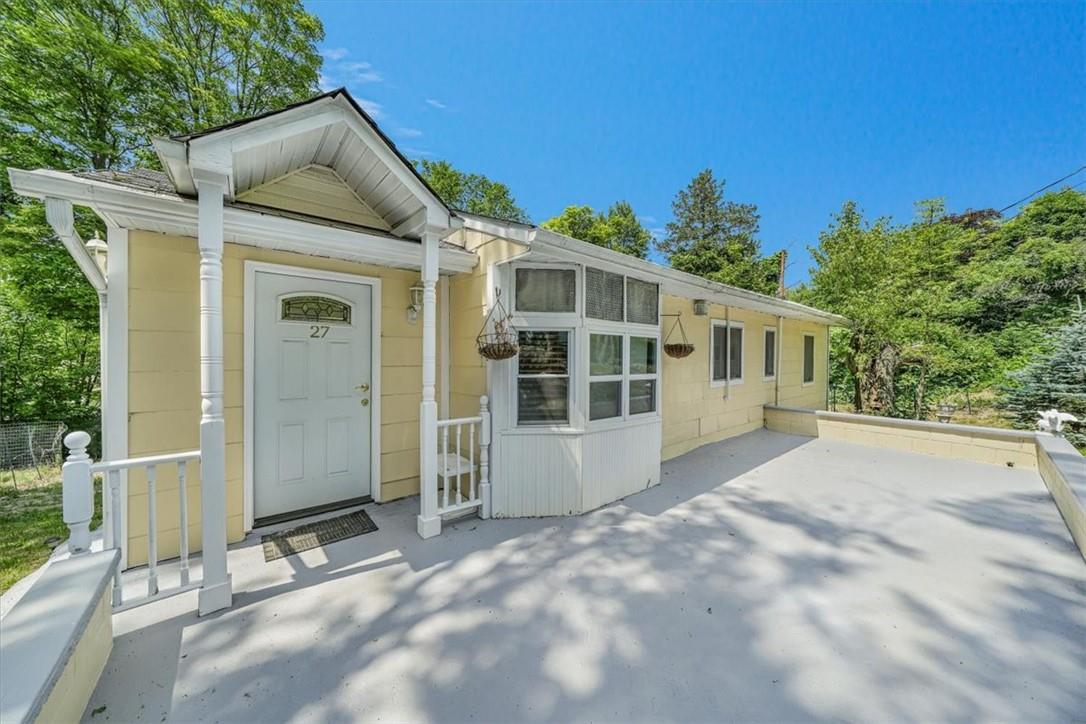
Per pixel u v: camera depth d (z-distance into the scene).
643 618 2.05
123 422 2.49
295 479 3.21
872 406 9.62
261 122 2.11
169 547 2.64
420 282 3.77
